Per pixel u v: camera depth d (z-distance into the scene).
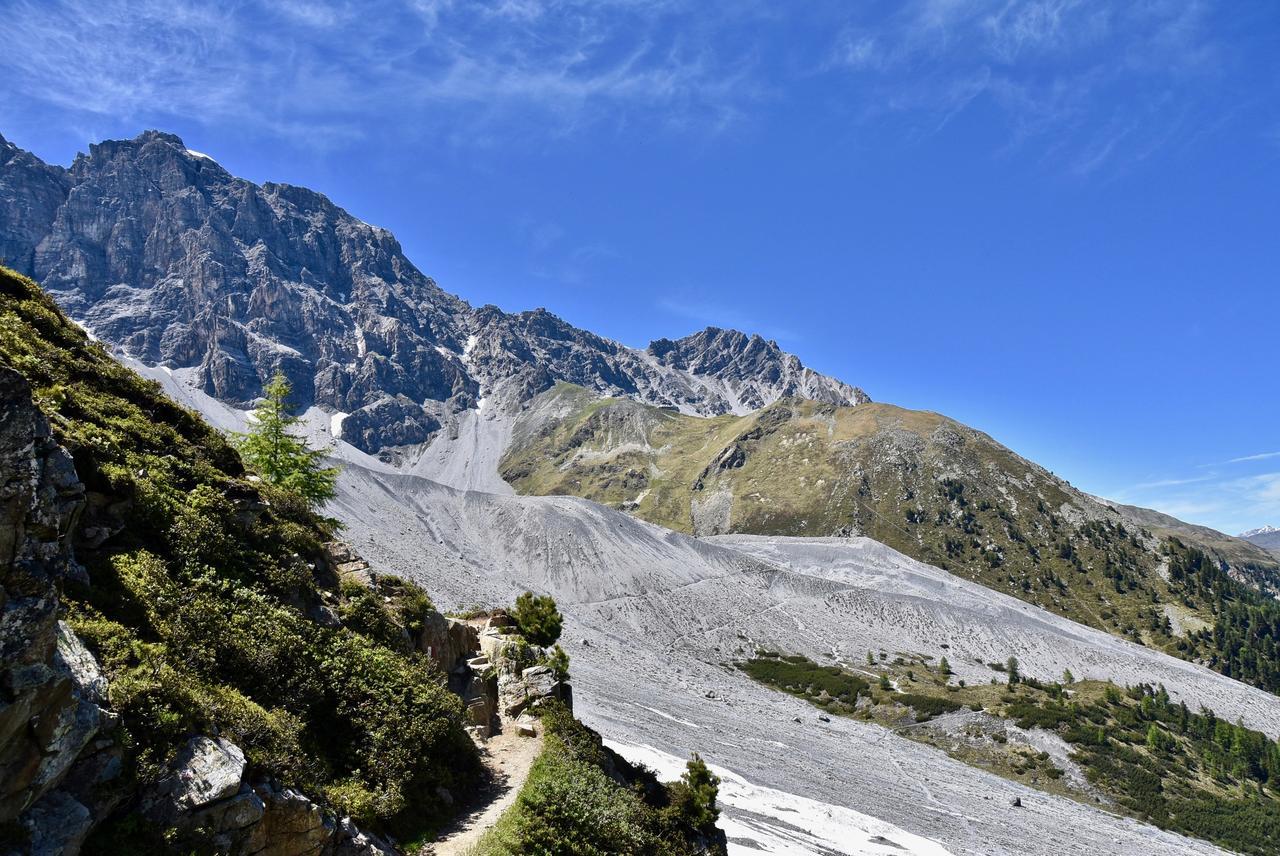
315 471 41.59
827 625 177.38
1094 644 185.75
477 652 35.19
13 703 9.84
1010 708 130.00
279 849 13.92
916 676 150.50
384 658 23.25
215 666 17.12
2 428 10.33
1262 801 114.19
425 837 18.89
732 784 60.88
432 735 21.89
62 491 11.38
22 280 23.41
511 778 24.56
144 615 16.41
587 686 85.06
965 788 87.12
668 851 26.94
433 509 190.88
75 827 10.65
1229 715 153.00
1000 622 187.12
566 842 21.23
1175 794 109.69
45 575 10.66
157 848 11.70
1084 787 108.06
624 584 172.75
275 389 40.75
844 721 114.12
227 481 23.72
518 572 167.88
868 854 52.16
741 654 153.00
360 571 28.28
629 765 35.69
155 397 24.44
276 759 14.95
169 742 12.88
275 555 23.16
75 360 22.56
